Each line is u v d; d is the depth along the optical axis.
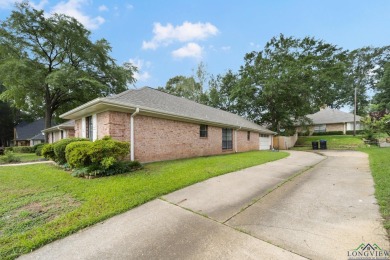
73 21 16.95
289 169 7.34
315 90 22.25
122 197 3.99
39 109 22.91
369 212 3.26
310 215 3.23
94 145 5.84
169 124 9.48
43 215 3.26
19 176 6.01
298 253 2.24
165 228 2.88
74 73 16.78
